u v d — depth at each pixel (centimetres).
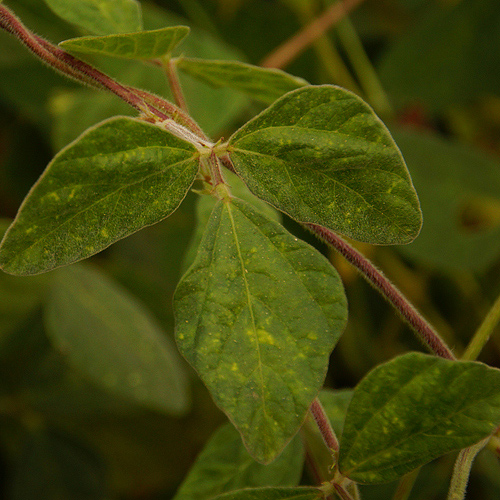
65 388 83
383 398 46
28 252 45
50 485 82
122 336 72
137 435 89
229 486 51
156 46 49
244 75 51
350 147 46
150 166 46
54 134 75
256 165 47
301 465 52
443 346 48
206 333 46
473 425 46
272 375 45
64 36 85
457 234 88
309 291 46
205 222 51
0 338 77
